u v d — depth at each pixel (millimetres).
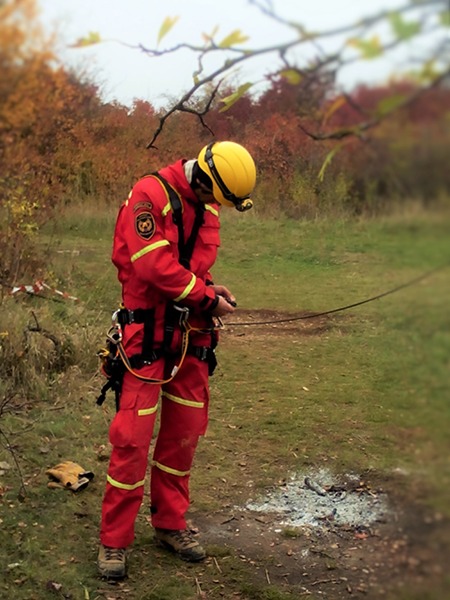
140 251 2436
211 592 2631
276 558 2859
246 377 5129
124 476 2635
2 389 4105
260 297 5812
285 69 901
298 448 3934
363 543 2910
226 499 3379
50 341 4715
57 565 2734
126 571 2734
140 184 2494
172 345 2602
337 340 5770
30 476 3412
